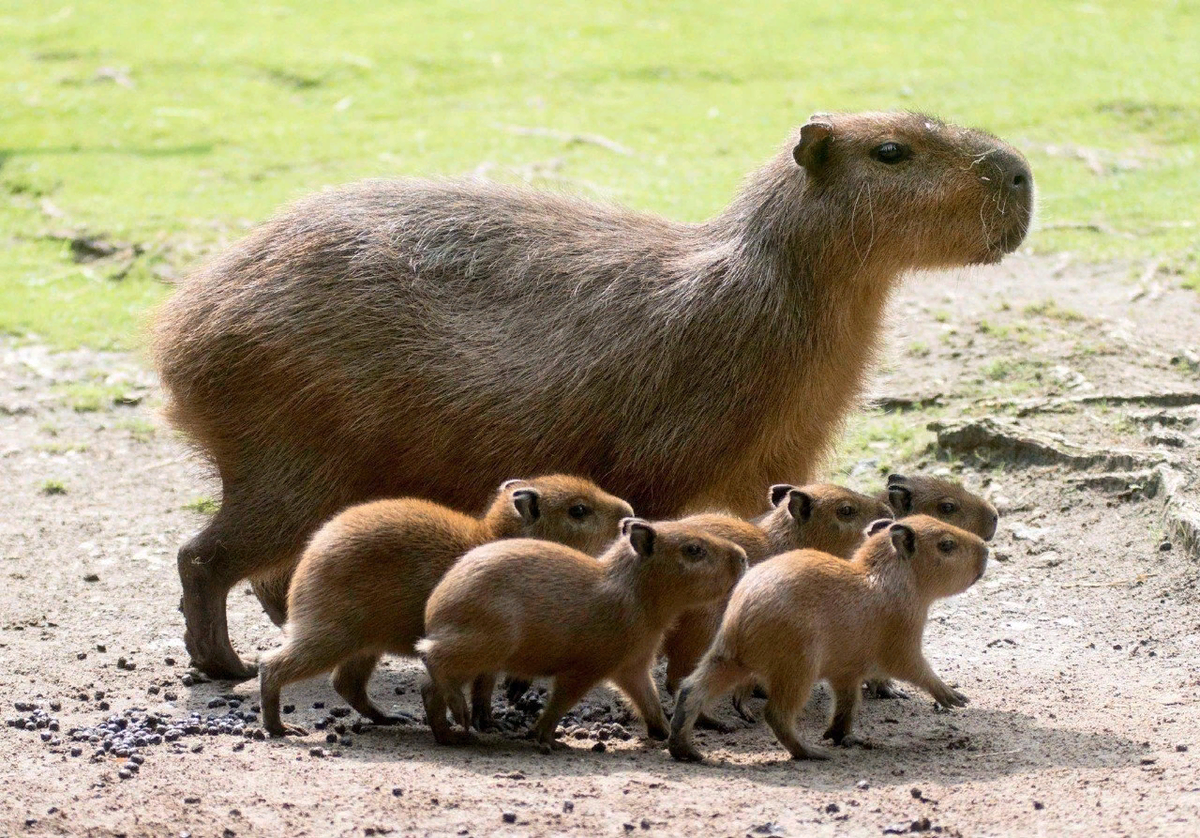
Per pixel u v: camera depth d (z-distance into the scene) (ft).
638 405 35.45
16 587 42.32
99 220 73.72
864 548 30.42
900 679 30.73
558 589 29.09
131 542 46.11
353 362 35.47
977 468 47.67
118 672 36.09
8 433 54.95
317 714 33.19
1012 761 28.89
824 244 35.60
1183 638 36.81
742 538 32.50
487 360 35.53
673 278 36.04
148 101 96.94
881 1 120.06
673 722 29.30
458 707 29.58
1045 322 56.49
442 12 119.44
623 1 121.19
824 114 36.70
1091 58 100.12
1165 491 42.70
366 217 36.99
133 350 55.88
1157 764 28.02
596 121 91.09
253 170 82.64
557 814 25.86
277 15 119.34
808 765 28.94
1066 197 72.08
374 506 31.37
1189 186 72.43
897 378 53.57
